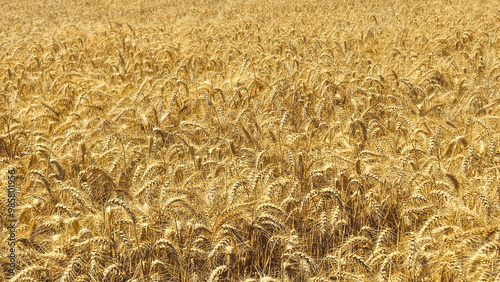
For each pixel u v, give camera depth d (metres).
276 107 6.90
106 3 30.61
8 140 5.82
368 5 22.20
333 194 3.88
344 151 5.07
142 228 3.85
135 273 3.67
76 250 3.75
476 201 4.22
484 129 5.38
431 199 4.45
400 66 9.28
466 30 12.99
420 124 6.02
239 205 3.73
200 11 23.66
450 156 5.20
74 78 9.13
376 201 4.37
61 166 4.81
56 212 4.34
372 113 6.55
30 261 3.53
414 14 17.75
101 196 4.92
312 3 23.70
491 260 3.15
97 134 5.99
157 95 7.20
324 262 3.97
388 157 5.11
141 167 4.88
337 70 8.58
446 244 3.59
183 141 5.25
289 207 4.33
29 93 8.67
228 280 3.85
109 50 13.52
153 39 14.10
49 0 33.91
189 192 4.38
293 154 4.91
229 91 7.75
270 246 4.06
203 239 3.84
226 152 5.76
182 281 3.59
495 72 8.71
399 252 3.43
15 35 16.16
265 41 12.59
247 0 27.17
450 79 8.57
